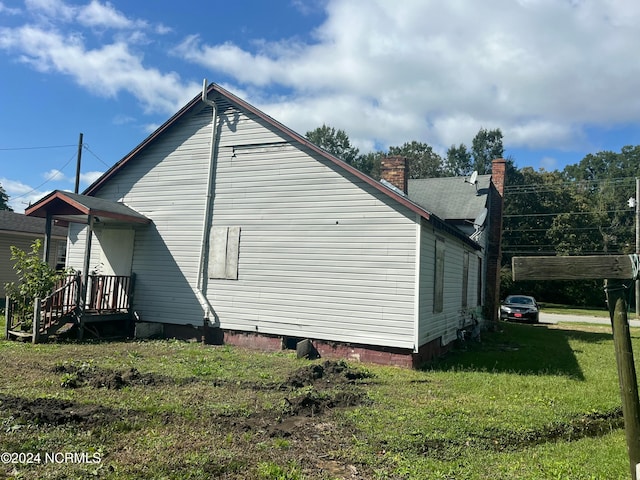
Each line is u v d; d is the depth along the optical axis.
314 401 6.67
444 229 11.39
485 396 7.59
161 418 5.70
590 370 10.42
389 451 5.07
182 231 13.01
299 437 5.37
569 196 48.75
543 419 6.45
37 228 23.00
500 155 66.50
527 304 25.48
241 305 12.00
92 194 14.32
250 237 12.05
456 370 9.95
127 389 6.98
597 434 6.11
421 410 6.55
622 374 3.48
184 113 13.15
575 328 21.98
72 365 8.32
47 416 5.43
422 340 10.32
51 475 4.05
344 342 10.68
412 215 10.20
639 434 3.36
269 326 11.59
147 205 13.59
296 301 11.33
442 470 4.60
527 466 4.79
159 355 10.06
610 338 17.38
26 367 8.18
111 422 5.46
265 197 11.95
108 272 13.88
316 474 4.42
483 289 21.02
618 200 56.16
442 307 12.26
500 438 5.71
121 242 13.81
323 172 11.26
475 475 4.52
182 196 13.12
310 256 11.26
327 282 11.00
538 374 9.82
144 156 13.78
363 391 7.60
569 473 4.63
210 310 12.37
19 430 5.04
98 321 12.25
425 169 67.19
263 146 12.10
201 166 12.95
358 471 4.55
